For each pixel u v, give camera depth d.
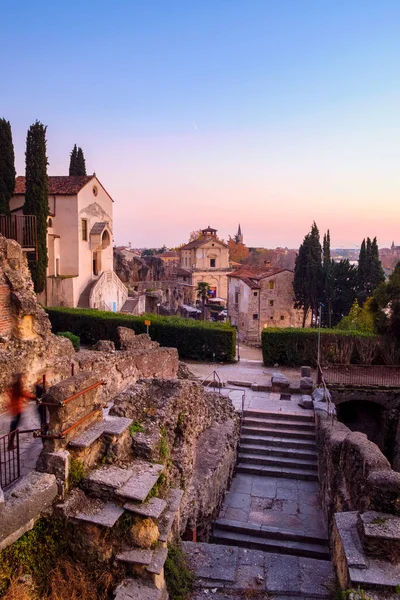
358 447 9.83
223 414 15.82
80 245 42.06
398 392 20.28
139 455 7.86
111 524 6.32
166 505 7.27
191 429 11.70
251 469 15.37
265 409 18.52
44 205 34.34
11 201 39.56
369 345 25.30
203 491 11.12
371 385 20.34
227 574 8.09
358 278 55.28
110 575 6.38
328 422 15.34
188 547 8.86
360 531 7.38
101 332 30.12
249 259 158.62
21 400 10.41
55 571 6.21
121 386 15.02
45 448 6.66
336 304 55.31
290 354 26.41
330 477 12.20
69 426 6.79
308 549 11.38
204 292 79.94
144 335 19.14
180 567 7.75
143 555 6.50
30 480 6.30
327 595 7.68
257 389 21.41
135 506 6.65
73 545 6.43
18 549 5.98
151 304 58.47
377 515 7.42
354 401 22.14
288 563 8.50
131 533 6.60
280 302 60.03
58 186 42.34
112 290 46.97
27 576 5.93
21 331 11.82
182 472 10.25
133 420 8.53
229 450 14.20
